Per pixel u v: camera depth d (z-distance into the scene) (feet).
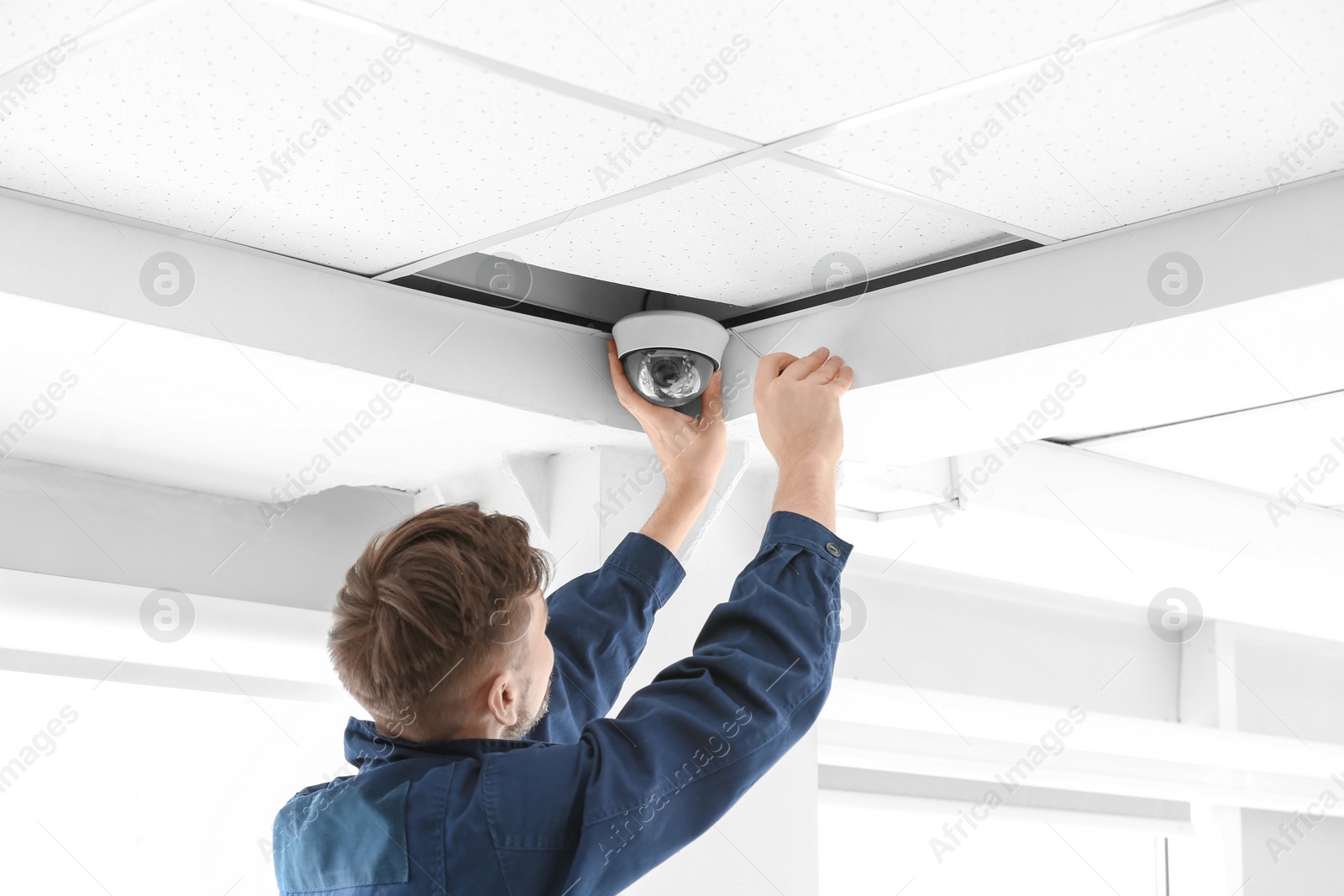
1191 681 13.11
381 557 3.65
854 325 5.75
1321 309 4.70
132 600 6.46
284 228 4.89
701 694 3.59
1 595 6.07
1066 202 4.69
